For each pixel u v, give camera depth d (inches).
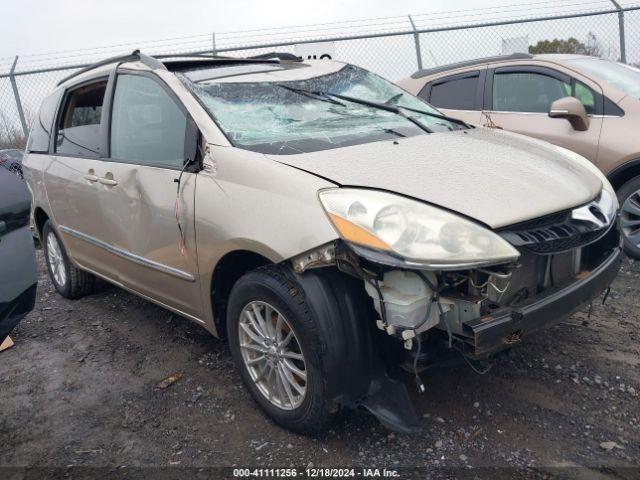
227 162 110.3
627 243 192.7
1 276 95.5
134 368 140.5
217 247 109.7
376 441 104.3
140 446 109.7
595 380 118.8
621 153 189.5
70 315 178.1
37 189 181.9
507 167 109.7
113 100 147.3
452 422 108.0
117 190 138.7
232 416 116.5
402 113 139.6
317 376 96.7
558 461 96.2
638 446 98.7
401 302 89.4
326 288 94.9
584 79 205.9
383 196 93.2
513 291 100.0
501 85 227.9
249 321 112.4
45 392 133.2
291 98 133.8
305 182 98.4
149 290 141.3
